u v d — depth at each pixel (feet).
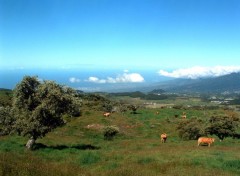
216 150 116.16
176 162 81.61
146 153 102.68
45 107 109.29
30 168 58.13
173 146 134.72
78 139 166.50
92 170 70.69
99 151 108.88
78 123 220.02
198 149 118.73
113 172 65.77
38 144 121.60
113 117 253.65
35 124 108.78
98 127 212.43
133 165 77.36
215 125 174.70
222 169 75.82
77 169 67.05
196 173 68.13
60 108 113.70
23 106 113.09
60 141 148.05
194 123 181.88
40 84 114.32
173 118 277.23
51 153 101.76
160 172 69.62
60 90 115.55
